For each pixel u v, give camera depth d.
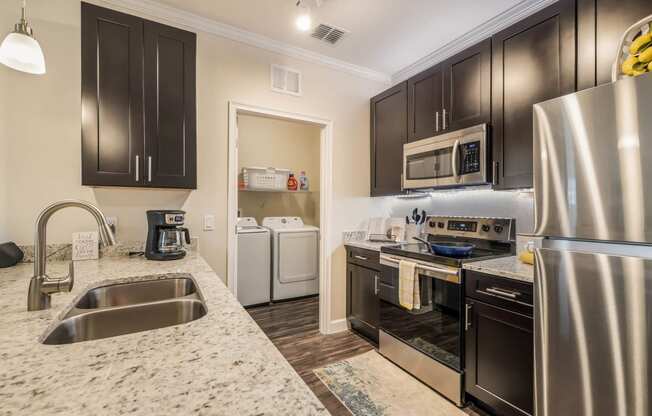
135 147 1.67
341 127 2.85
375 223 2.93
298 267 3.77
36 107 1.71
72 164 1.79
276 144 4.41
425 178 2.29
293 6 2.01
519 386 1.47
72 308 1.02
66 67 1.78
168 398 0.48
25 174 1.68
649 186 0.87
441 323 1.87
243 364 0.60
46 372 0.56
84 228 1.83
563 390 1.08
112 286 1.31
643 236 0.88
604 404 0.97
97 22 1.59
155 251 1.78
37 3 1.72
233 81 2.29
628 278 0.91
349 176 2.90
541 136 1.15
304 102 2.63
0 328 0.79
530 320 1.42
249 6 2.01
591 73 1.44
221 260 2.21
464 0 1.93
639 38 1.08
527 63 1.70
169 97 1.76
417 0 1.94
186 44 1.82
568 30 1.52
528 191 1.99
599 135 0.98
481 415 1.67
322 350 2.44
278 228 3.83
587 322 1.01
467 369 1.73
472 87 2.01
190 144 1.82
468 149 1.97
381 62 2.79
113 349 0.66
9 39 1.28
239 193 4.24
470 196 2.40
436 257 1.88
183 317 1.13
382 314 2.34
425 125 2.37
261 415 0.44
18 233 1.66
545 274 1.13
